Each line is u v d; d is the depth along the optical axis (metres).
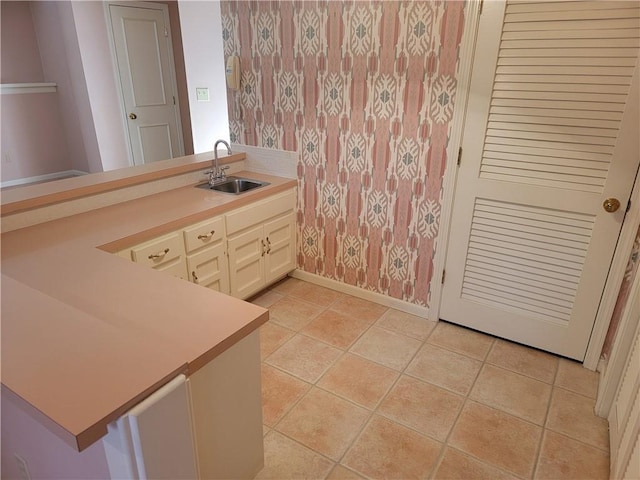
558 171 2.23
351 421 2.06
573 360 2.49
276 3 2.81
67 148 5.97
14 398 1.01
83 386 1.04
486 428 2.02
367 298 3.13
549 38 2.07
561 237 2.33
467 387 2.28
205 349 1.20
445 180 2.55
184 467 1.19
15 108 5.42
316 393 2.23
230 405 1.47
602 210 2.18
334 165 2.95
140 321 1.34
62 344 1.20
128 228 2.15
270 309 3.01
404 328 2.80
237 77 3.13
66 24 4.92
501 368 2.43
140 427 1.02
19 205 2.09
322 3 2.64
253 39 3.00
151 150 5.68
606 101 2.03
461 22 2.24
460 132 2.41
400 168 2.69
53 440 1.31
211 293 1.53
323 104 2.85
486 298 2.66
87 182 2.42
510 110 2.25
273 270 3.15
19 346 1.19
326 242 3.19
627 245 2.14
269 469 1.80
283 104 3.02
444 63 2.35
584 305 2.37
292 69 2.90
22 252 1.87
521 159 2.30
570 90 2.09
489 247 2.55
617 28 1.93
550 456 1.88
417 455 1.88
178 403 1.12
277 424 2.04
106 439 1.04
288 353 2.54
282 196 3.05
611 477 1.72
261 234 2.94
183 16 4.19
